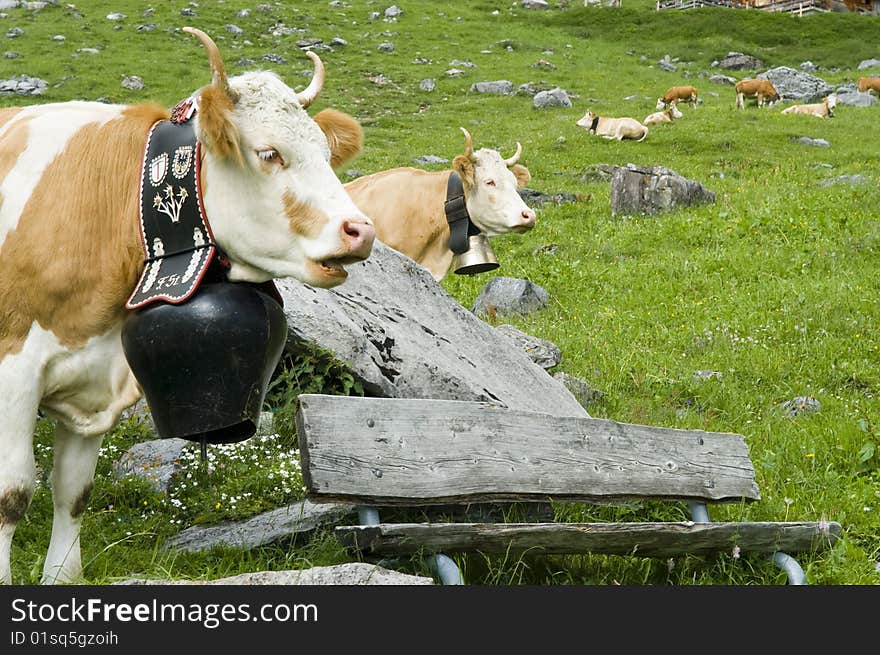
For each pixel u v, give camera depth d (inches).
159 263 164.7
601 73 1461.6
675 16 1823.3
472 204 409.7
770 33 1750.7
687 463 214.1
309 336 244.4
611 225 645.3
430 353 272.5
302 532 201.9
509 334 366.6
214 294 161.6
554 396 300.8
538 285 501.4
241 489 221.3
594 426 201.9
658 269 526.3
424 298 303.7
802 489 253.6
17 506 163.2
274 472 226.1
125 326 164.6
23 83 1135.6
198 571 189.2
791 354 381.1
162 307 159.9
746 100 1348.4
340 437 163.5
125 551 197.3
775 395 342.0
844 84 1453.0
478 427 182.9
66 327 166.2
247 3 1633.9
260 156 158.6
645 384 350.6
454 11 1801.2
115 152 171.6
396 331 272.5
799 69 1583.4
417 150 968.9
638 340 407.5
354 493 160.7
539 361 355.9
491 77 1375.5
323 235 157.9
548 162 924.0
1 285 164.1
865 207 609.9
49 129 174.2
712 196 698.2
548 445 191.9
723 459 221.8
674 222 629.9
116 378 172.1
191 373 159.8
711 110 1197.7
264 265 163.0
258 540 200.7
